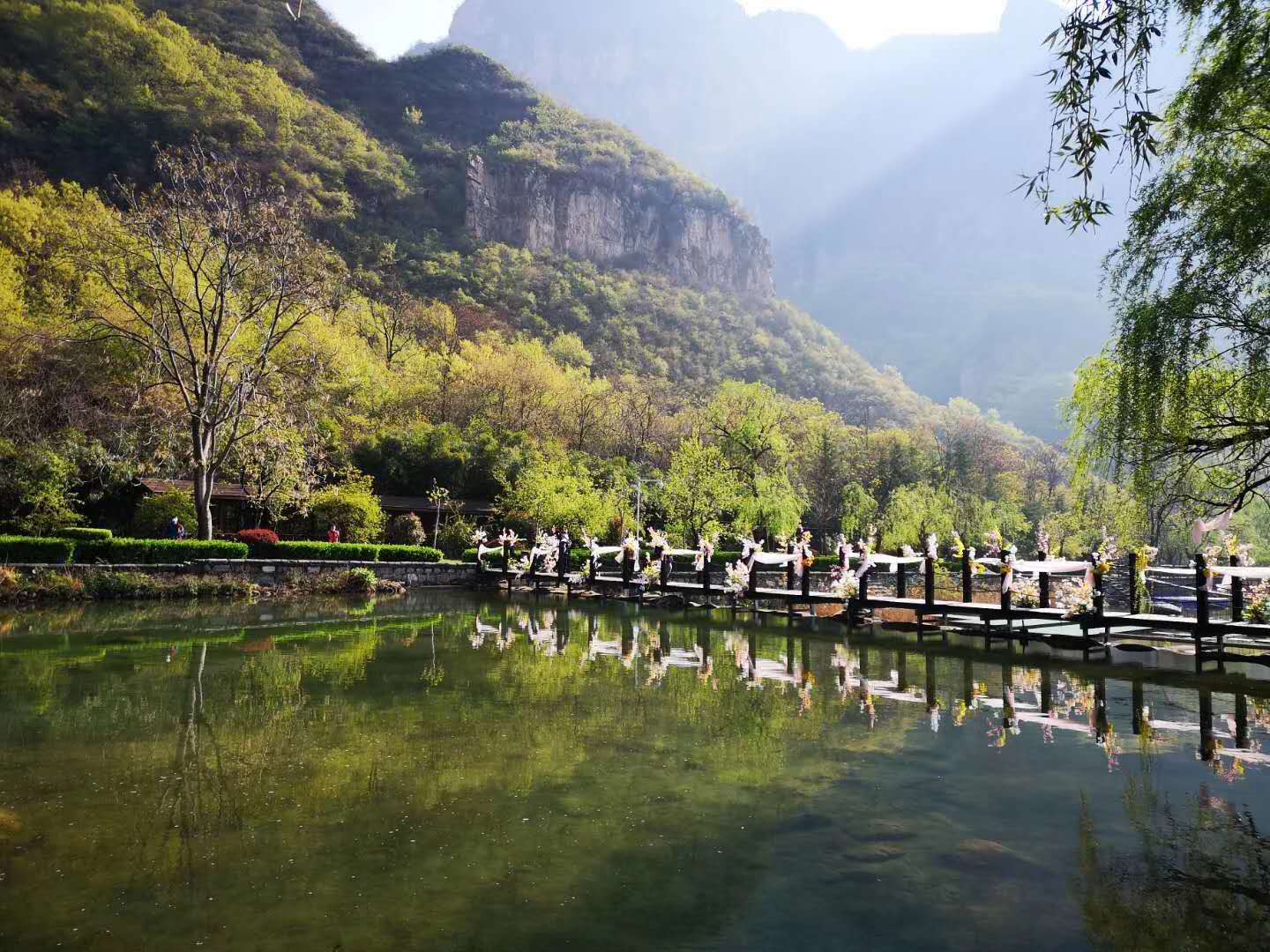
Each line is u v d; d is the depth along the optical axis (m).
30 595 18.69
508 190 117.50
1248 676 11.16
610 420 56.88
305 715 8.34
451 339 69.19
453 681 10.38
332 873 4.40
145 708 8.59
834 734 7.63
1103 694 9.80
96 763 6.49
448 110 128.38
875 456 59.16
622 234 132.88
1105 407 10.76
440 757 6.75
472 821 5.23
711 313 123.44
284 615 18.36
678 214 141.12
